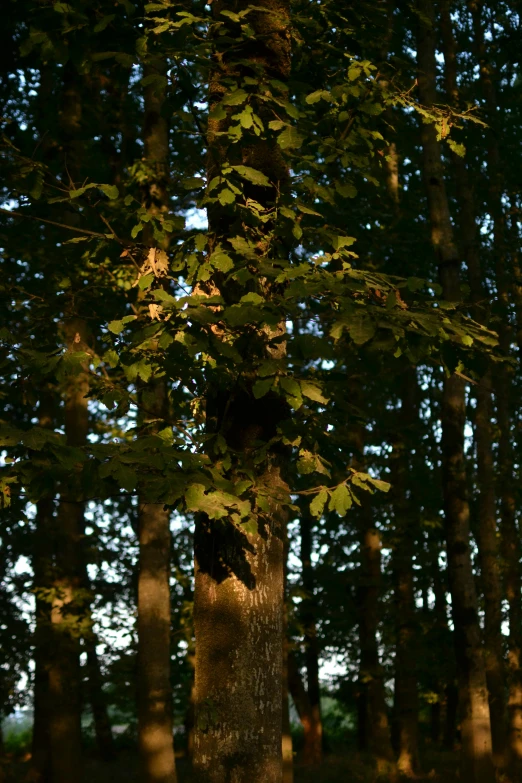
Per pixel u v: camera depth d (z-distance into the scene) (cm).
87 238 677
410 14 858
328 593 2345
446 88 1858
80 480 560
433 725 3288
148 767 1220
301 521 2552
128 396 653
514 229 1898
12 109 1507
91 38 680
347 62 742
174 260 647
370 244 1435
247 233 616
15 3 700
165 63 646
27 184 666
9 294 729
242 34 621
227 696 580
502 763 1842
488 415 1914
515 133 1819
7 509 600
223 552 597
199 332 536
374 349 563
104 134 1550
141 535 1294
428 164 1512
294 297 562
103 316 755
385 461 2123
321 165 644
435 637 2209
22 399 694
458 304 643
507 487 1988
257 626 591
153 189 1247
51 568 1505
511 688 1905
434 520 2077
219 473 580
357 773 2128
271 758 582
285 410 629
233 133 593
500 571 2044
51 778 1425
